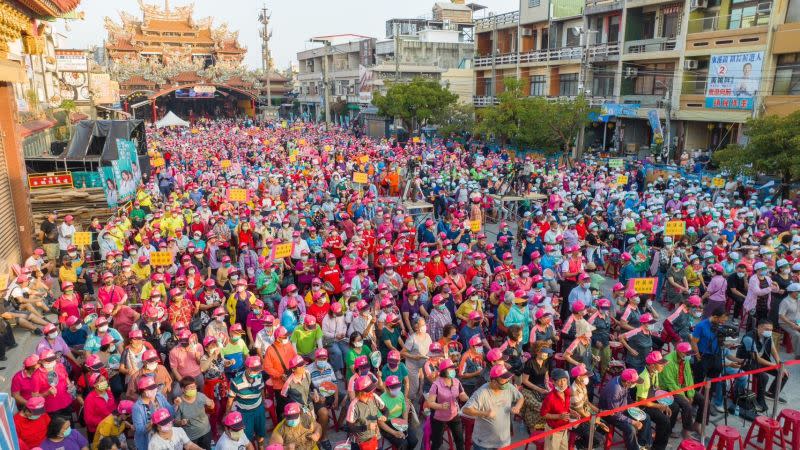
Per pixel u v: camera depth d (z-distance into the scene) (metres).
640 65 36.38
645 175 28.34
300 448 7.29
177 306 10.70
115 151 25.69
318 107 86.81
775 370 9.80
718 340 9.76
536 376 8.71
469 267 13.05
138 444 7.21
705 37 31.25
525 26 47.31
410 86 47.47
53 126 31.12
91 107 42.00
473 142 47.72
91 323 10.00
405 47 65.25
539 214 18.25
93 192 21.25
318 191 22.48
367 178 25.42
